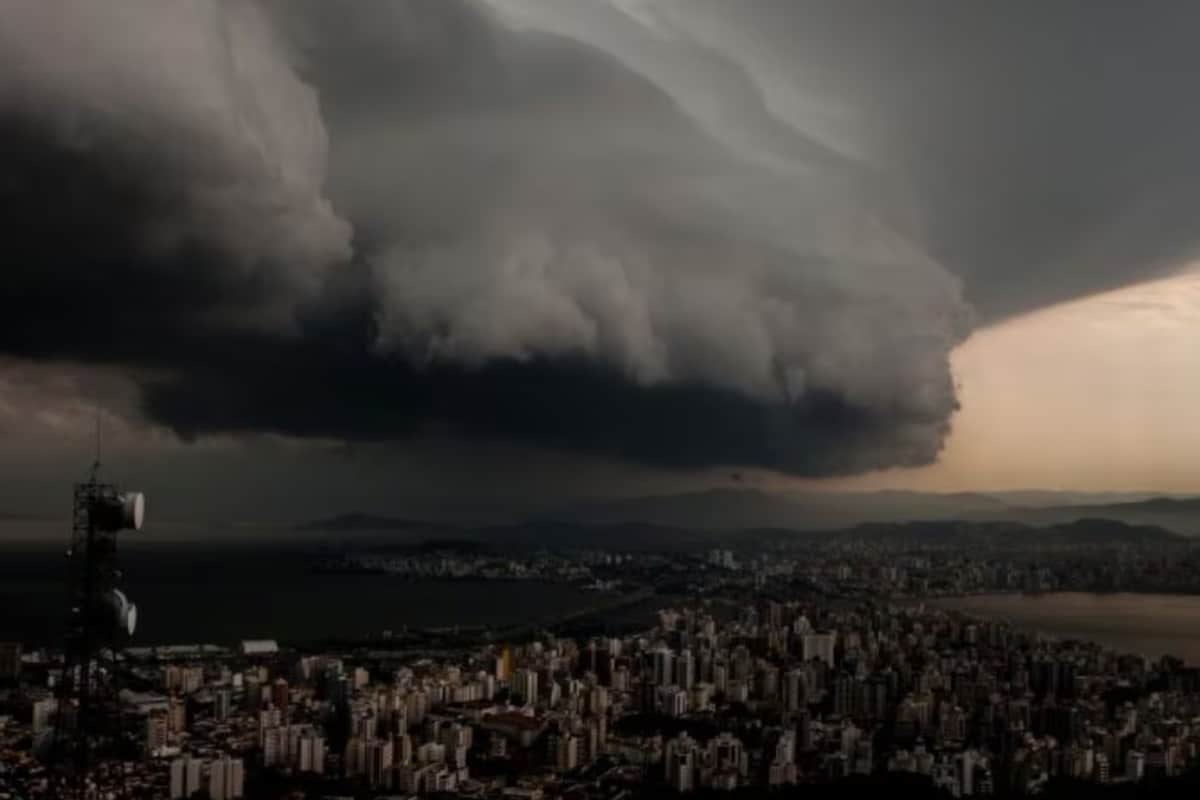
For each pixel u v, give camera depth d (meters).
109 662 43.91
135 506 39.41
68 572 40.62
